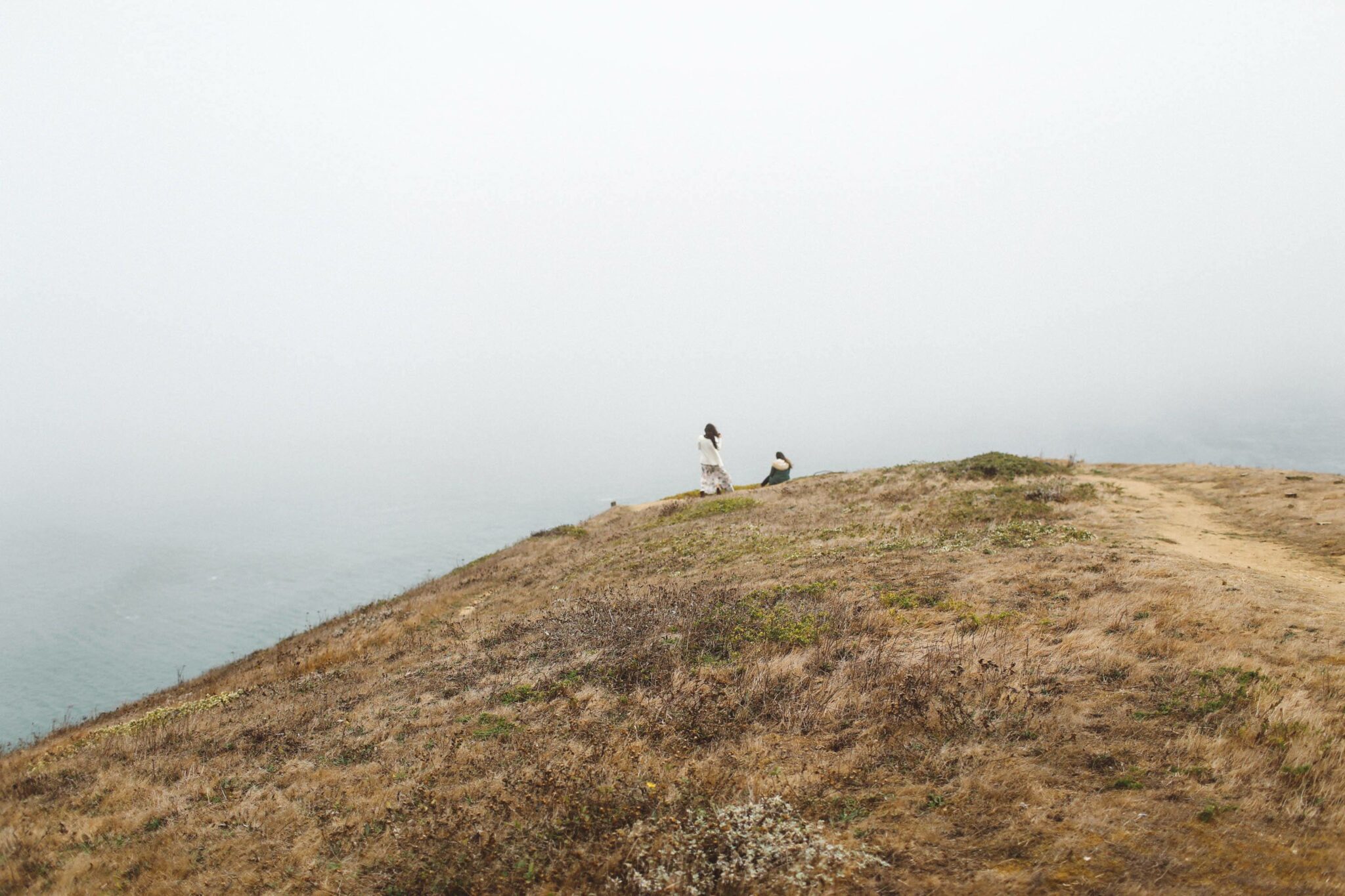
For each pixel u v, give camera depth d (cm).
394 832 675
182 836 758
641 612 1290
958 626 960
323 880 632
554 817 634
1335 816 479
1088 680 751
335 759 916
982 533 1559
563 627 1320
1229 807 509
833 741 715
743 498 2589
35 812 891
